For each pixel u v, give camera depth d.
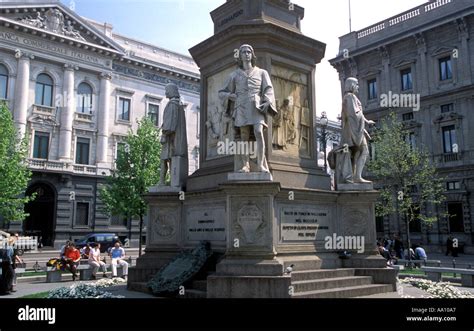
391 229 37.34
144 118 39.12
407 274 17.55
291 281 7.98
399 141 32.56
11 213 30.75
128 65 44.97
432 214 34.97
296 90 10.98
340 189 10.36
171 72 47.31
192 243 10.24
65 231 39.28
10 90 37.69
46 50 39.53
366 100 41.28
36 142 38.94
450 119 34.97
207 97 11.54
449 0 35.66
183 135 11.19
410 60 37.97
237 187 7.95
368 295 8.86
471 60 34.25
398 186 34.09
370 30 41.31
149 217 10.81
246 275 7.61
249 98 8.41
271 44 10.53
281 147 10.34
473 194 33.34
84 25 41.50
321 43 11.32
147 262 10.35
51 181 39.09
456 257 29.81
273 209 8.16
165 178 11.21
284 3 11.35
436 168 35.28
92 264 18.11
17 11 38.00
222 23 11.83
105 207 37.25
